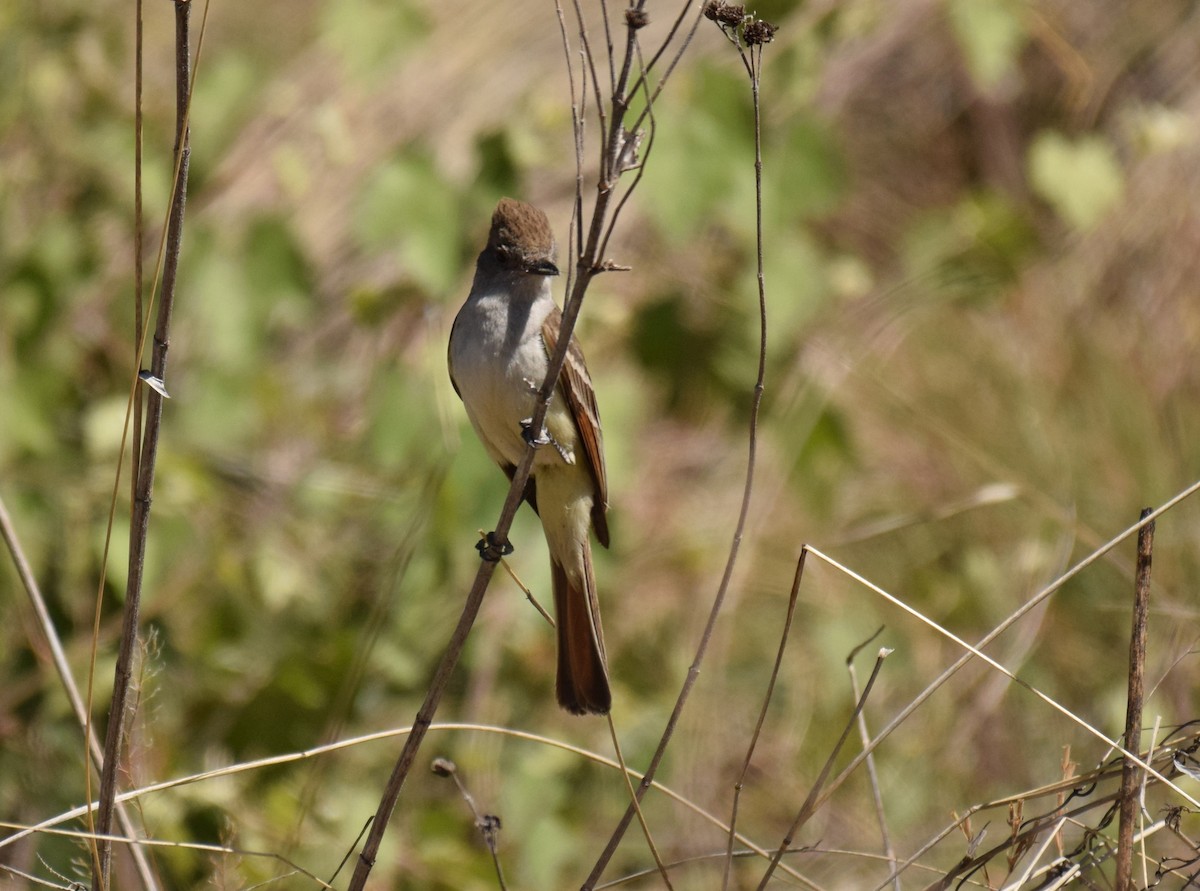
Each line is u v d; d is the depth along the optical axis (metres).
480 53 14.20
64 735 10.66
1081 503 13.16
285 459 13.13
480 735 11.54
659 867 6.99
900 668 12.45
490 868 10.33
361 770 11.16
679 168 11.33
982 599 12.65
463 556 11.58
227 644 11.66
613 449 11.77
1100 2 17.80
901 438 14.27
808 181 11.66
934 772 11.45
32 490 11.51
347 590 12.17
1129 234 15.95
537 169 12.98
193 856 9.13
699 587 13.31
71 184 13.17
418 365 11.98
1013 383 14.35
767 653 13.03
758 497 13.12
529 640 12.02
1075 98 17.06
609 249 13.09
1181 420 13.97
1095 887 6.90
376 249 12.37
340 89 14.05
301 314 13.02
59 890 7.80
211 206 13.51
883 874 10.04
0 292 12.23
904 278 14.65
